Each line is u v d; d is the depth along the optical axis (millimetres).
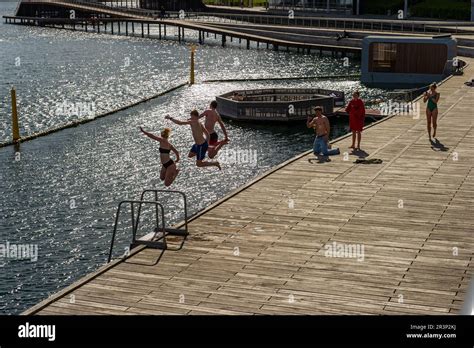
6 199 29688
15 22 147875
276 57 85000
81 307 12945
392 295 13438
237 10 128125
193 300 13227
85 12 134000
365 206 19000
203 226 17281
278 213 18344
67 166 35094
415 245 16078
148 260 15148
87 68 77500
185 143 39781
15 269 22297
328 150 24844
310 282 14047
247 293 13531
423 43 58469
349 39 84250
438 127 30141
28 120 47781
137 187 31297
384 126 30297
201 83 64750
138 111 50781
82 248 24125
